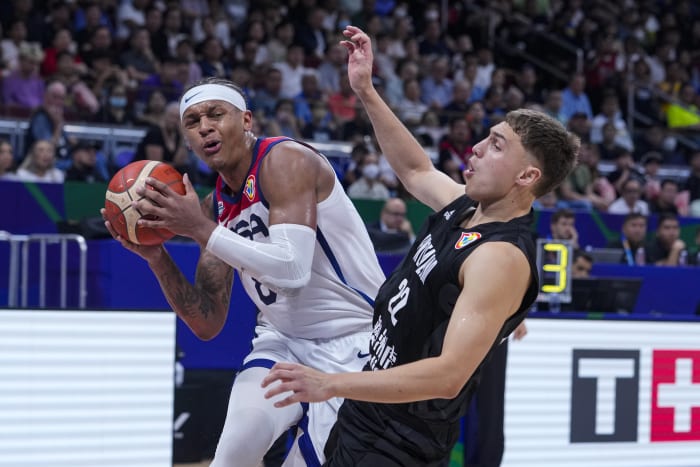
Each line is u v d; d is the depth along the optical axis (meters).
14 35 19.08
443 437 5.26
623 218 17.92
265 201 5.88
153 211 5.29
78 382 8.33
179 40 20.73
